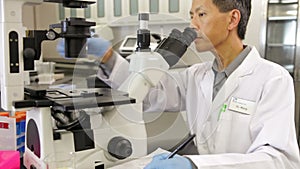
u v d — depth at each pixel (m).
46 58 1.54
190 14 1.07
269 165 0.83
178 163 0.76
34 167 0.84
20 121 1.03
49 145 0.79
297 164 0.92
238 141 1.08
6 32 0.75
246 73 1.14
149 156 0.84
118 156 0.84
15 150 0.97
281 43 2.75
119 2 2.27
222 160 0.81
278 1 2.67
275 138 0.90
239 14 1.11
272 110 0.99
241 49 1.18
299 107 2.56
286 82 1.02
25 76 0.83
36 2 0.80
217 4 1.06
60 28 0.81
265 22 2.54
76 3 0.87
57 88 0.95
